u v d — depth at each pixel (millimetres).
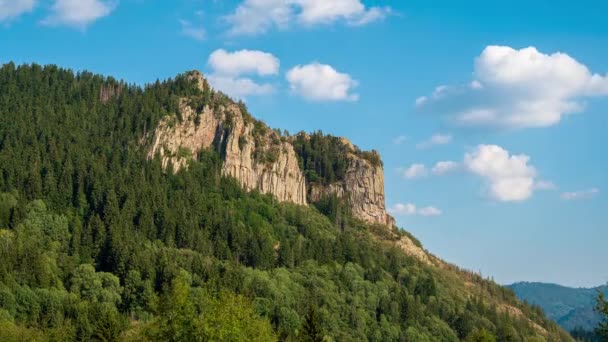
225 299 125375
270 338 136375
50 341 191625
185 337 119438
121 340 182750
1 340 183500
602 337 98000
